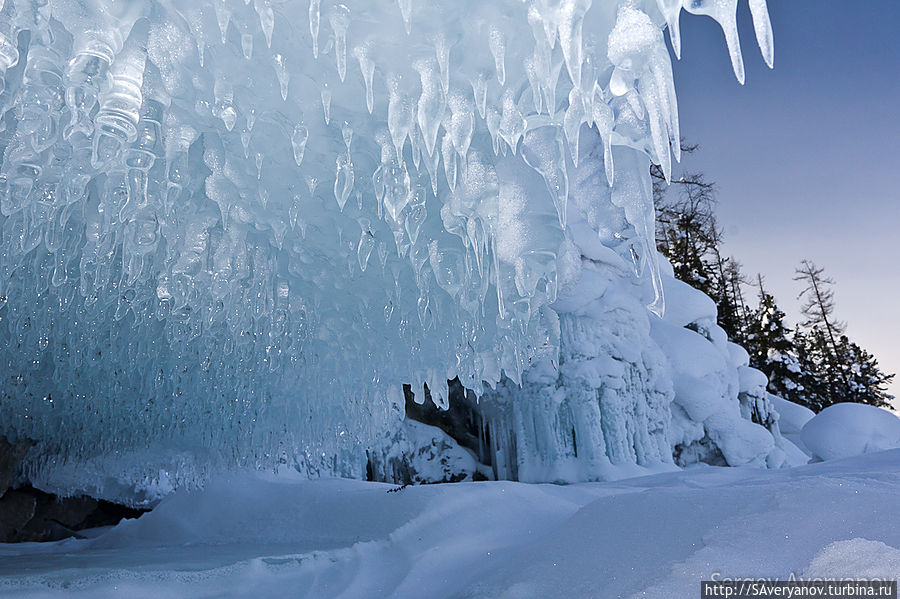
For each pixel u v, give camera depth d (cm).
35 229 383
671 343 1532
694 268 2842
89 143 286
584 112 220
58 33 239
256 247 441
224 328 609
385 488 744
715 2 164
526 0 204
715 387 1505
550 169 266
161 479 1284
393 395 718
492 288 451
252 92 271
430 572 475
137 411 979
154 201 357
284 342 594
